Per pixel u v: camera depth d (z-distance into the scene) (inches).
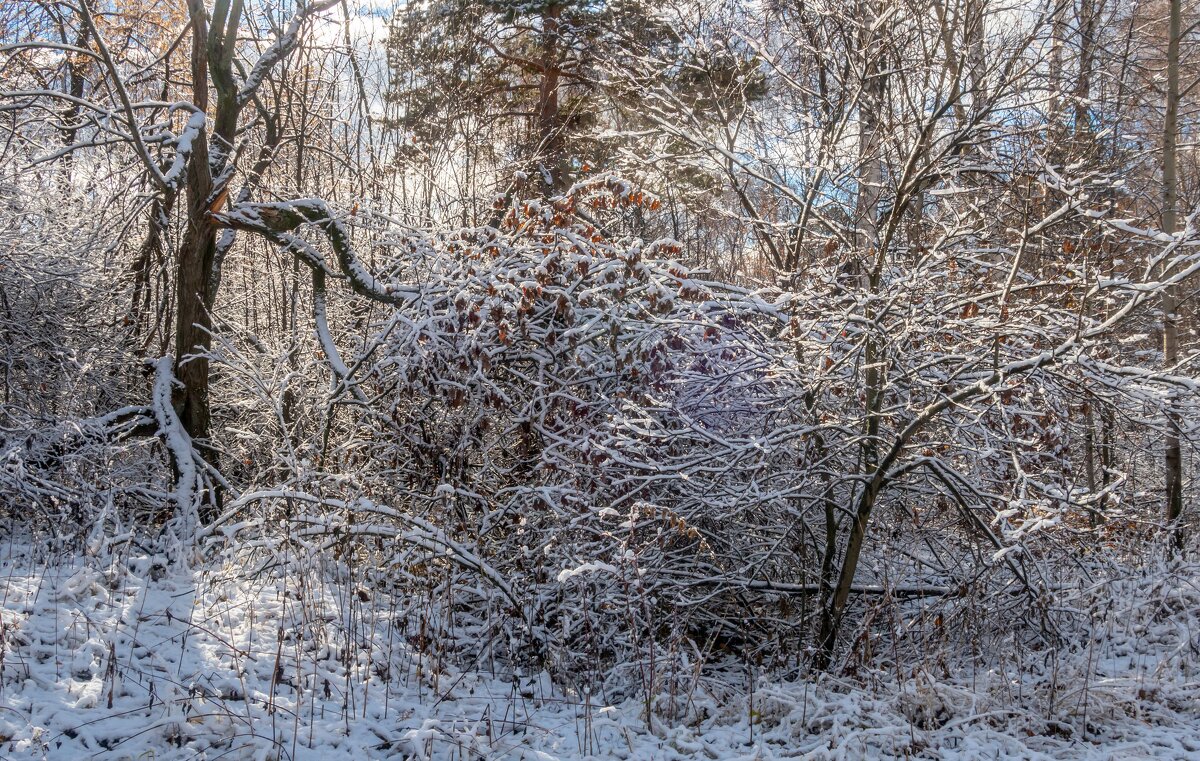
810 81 328.8
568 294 278.5
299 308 450.3
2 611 208.4
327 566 279.0
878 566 296.2
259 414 383.2
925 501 298.4
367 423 332.2
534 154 478.0
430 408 310.0
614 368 288.7
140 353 403.2
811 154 309.9
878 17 267.4
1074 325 239.8
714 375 277.9
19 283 339.6
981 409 235.3
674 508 266.4
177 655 207.0
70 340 353.4
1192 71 457.1
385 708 200.1
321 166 499.5
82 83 469.4
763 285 316.2
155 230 395.2
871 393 267.1
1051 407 242.4
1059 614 274.1
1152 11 473.4
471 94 525.7
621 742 196.7
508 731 197.6
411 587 264.4
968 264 280.8
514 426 296.0
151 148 390.0
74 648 203.6
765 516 292.4
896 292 251.4
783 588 275.9
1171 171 369.4
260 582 266.1
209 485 314.5
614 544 246.7
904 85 259.4
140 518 327.3
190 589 250.7
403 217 386.6
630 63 369.1
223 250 366.6
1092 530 261.6
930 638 253.6
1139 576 278.4
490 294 277.9
